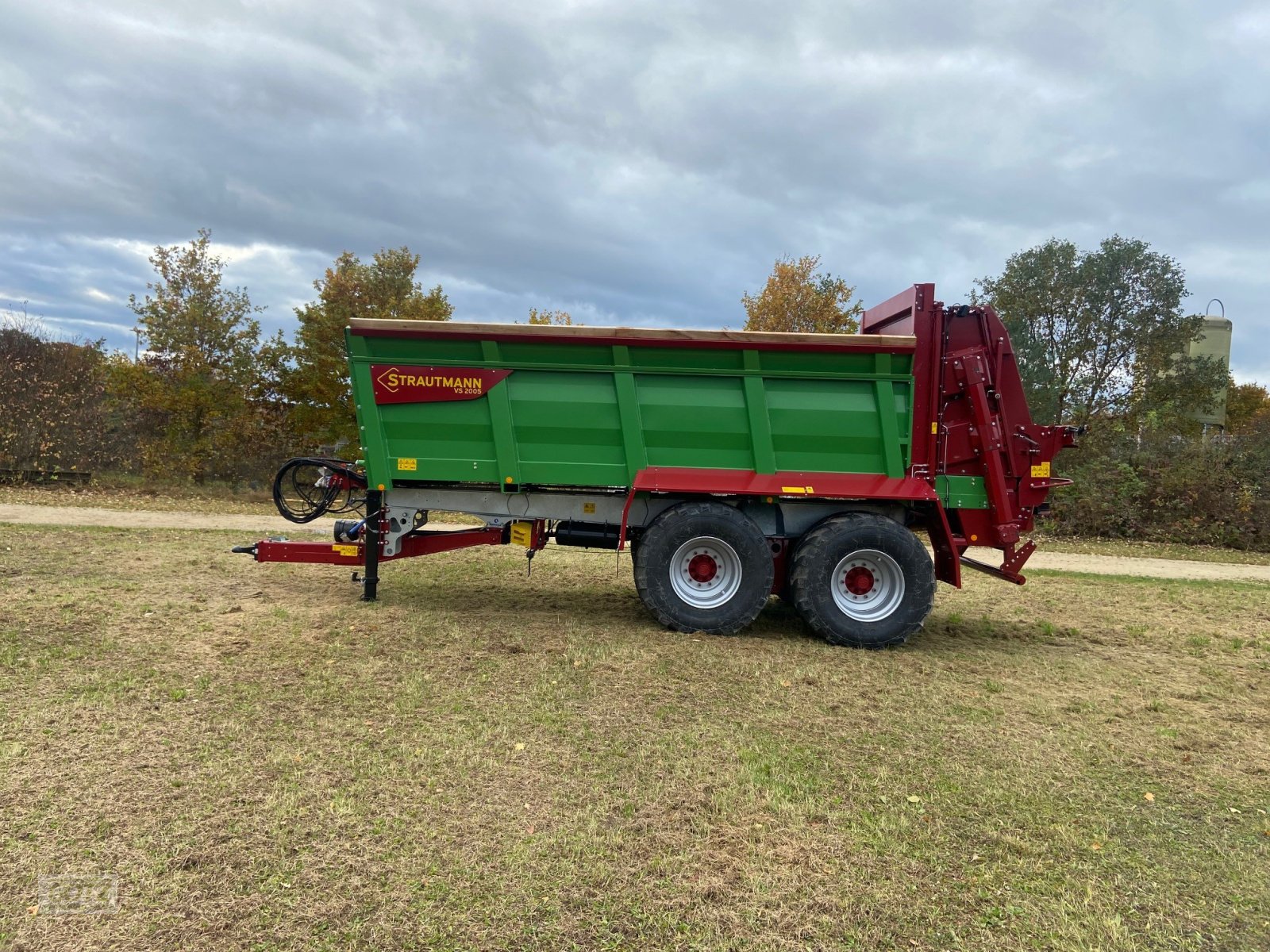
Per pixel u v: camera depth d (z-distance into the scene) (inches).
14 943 105.7
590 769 165.0
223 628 257.0
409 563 407.8
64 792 144.8
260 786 150.4
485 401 280.2
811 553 271.4
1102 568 538.9
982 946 114.7
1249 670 270.2
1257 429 807.1
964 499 283.1
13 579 315.0
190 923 111.6
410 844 133.3
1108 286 859.4
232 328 774.5
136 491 737.0
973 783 167.2
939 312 278.4
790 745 182.2
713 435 277.7
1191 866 138.8
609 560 437.4
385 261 802.8
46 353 836.0
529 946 110.2
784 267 887.1
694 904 120.6
